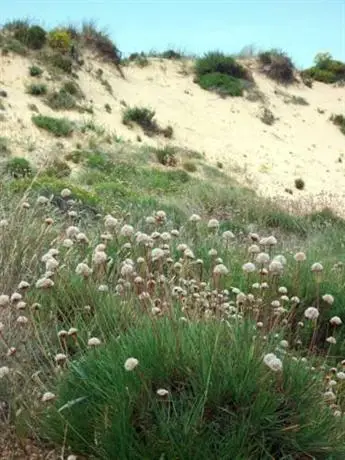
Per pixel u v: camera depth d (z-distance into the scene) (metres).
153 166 30.55
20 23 36.50
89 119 33.19
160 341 3.29
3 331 3.78
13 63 34.16
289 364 3.33
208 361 3.13
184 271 5.01
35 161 25.95
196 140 37.28
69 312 4.16
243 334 3.46
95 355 3.39
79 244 5.54
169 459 2.75
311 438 3.04
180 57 45.75
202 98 41.72
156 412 2.90
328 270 6.12
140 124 35.41
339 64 49.69
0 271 4.95
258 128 40.69
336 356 4.64
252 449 2.91
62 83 34.78
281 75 46.56
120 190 16.67
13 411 3.20
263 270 4.47
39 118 30.41
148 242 5.18
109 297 4.32
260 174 35.56
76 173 24.77
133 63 43.19
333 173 38.34
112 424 2.86
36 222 6.10
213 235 7.36
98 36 40.38
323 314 5.27
